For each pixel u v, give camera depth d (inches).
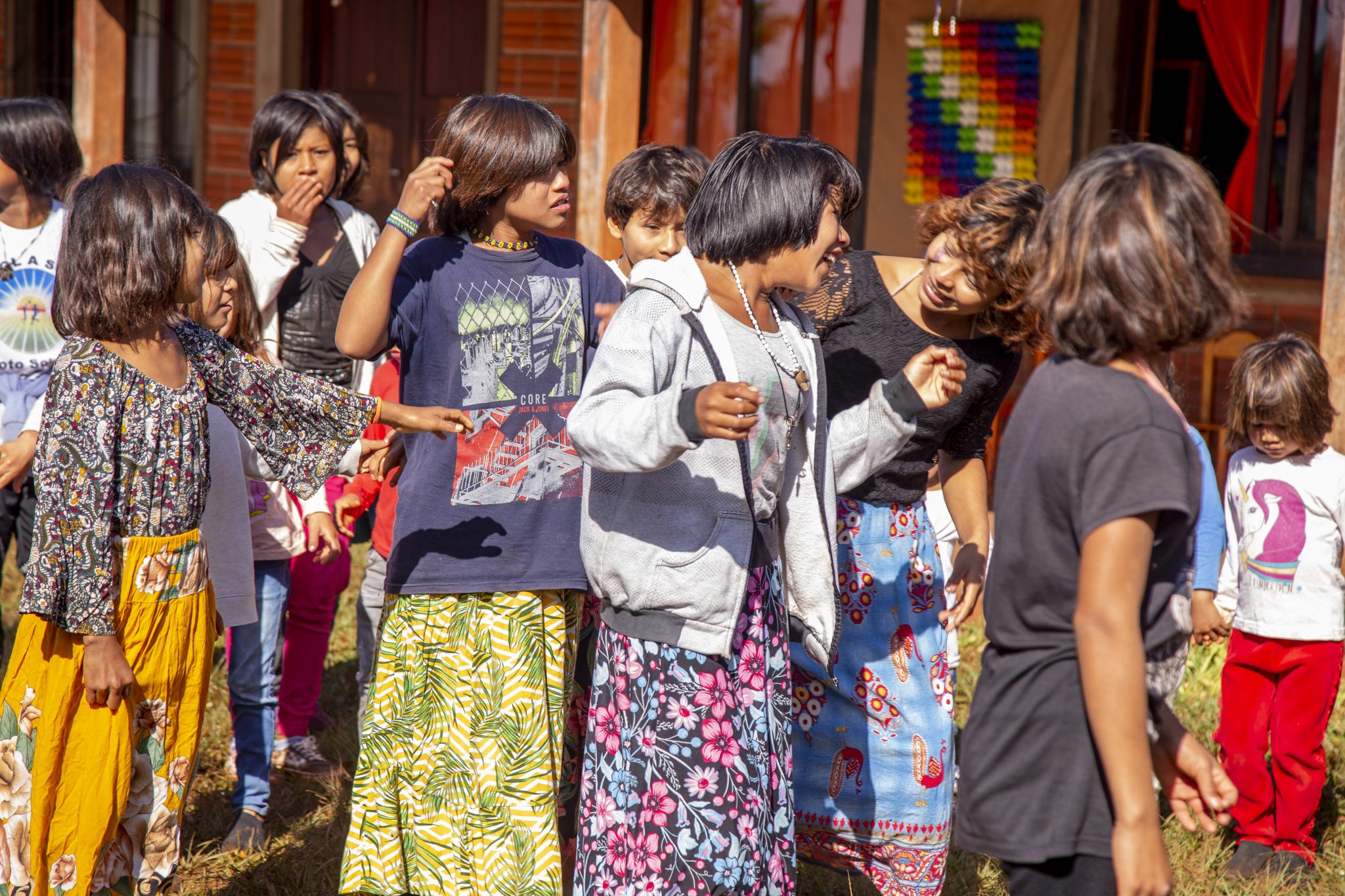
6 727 103.2
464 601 112.2
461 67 362.9
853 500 114.9
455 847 112.9
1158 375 82.4
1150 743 79.9
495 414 112.3
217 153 373.7
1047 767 78.0
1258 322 284.8
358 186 174.4
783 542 102.0
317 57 371.9
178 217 100.5
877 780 114.6
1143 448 73.0
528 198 110.3
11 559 258.8
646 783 95.0
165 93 370.6
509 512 112.0
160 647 103.1
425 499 111.5
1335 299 189.9
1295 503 142.2
